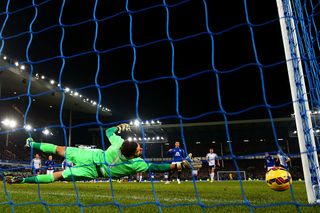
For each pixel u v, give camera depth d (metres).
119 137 6.46
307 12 5.39
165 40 4.37
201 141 49.97
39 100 41.41
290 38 5.31
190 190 9.57
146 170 6.09
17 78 32.84
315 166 5.02
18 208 4.75
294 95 5.12
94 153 6.22
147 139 47.03
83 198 6.61
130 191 9.24
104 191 9.30
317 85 5.11
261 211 4.35
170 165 6.13
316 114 5.26
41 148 6.64
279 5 5.49
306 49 5.30
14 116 41.97
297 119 5.09
